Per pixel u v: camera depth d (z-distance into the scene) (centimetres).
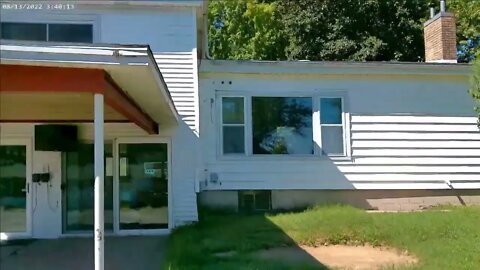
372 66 1279
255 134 1251
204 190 1224
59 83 515
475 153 1316
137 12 1133
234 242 894
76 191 1050
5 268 732
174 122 1062
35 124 1022
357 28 2506
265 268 711
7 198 1024
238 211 1227
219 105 1241
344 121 1279
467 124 1319
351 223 1002
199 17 1231
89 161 1053
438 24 1418
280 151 1256
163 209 1076
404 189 1285
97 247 527
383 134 1290
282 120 1263
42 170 1036
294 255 823
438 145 1305
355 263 762
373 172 1280
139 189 1073
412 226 978
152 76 560
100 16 1121
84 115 909
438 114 1312
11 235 1014
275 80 1263
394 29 2522
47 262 771
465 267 704
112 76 559
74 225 1047
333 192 1268
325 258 802
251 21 2759
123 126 1072
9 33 1089
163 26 1137
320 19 2506
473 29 2359
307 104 1273
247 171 1238
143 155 1083
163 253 834
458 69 1304
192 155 1101
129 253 835
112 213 1058
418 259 780
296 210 1221
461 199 1307
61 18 1109
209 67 1227
